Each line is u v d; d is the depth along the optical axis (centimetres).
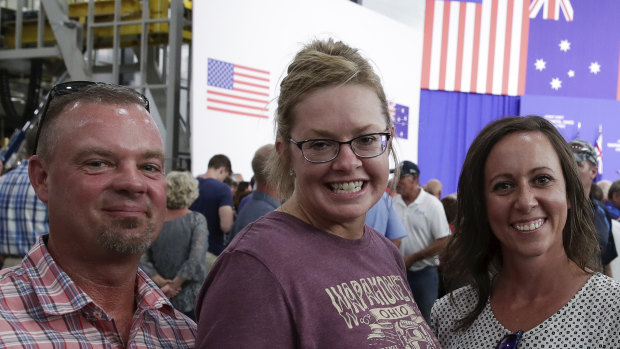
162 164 110
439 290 417
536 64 1129
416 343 120
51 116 103
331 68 117
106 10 714
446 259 170
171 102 653
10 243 296
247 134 650
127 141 103
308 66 120
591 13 1138
